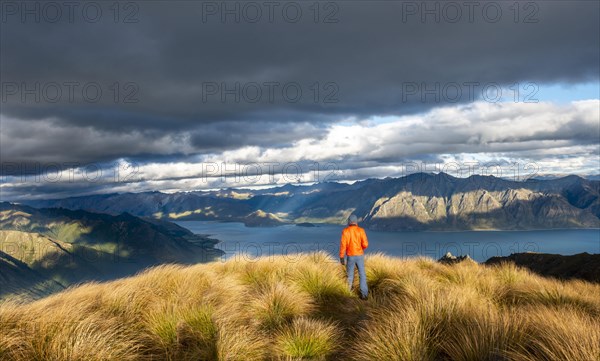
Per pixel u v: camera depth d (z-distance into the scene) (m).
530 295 8.83
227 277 10.21
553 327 5.01
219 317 6.94
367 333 6.32
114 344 5.46
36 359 4.86
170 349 6.05
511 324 5.41
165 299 7.78
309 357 6.25
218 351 5.86
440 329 5.73
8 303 6.15
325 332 6.82
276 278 10.41
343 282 10.87
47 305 6.96
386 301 8.36
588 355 4.20
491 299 8.42
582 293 9.91
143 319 6.84
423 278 9.98
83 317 6.21
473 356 5.00
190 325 6.62
